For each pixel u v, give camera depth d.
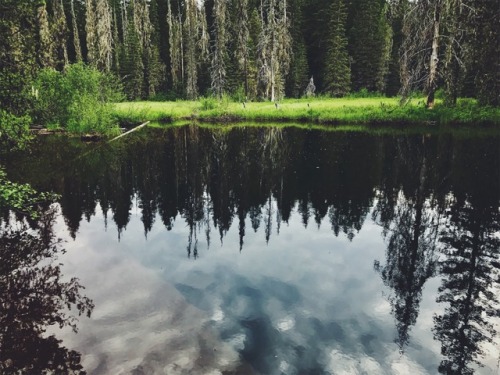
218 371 4.88
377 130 28.83
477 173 15.65
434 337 5.69
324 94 55.47
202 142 26.28
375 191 13.84
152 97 61.91
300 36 62.62
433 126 28.73
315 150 22.25
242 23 48.56
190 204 12.99
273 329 5.81
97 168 18.48
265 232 10.20
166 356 5.17
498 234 9.70
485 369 5.00
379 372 4.92
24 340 5.57
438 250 8.88
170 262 8.35
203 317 6.13
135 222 11.13
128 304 6.55
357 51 57.00
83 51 69.06
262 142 25.78
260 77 47.84
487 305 6.62
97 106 27.95
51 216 11.58
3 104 8.95
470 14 25.02
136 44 60.00
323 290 7.09
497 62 24.41
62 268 8.02
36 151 22.47
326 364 5.04
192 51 55.75
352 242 9.43
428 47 29.09
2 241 9.55
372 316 6.23
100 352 5.29
